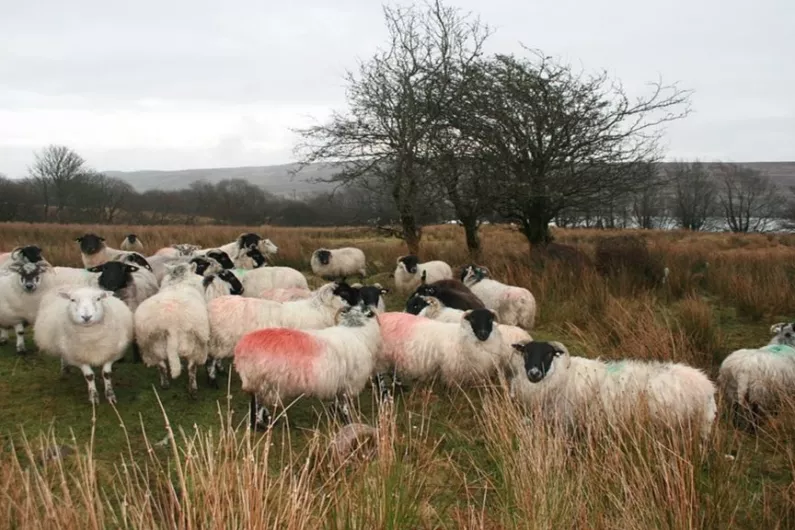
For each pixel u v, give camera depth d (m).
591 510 3.86
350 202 17.84
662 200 61.88
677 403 4.96
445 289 8.70
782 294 10.47
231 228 31.77
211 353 6.62
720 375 6.11
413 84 14.65
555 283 11.32
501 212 15.59
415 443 4.98
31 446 4.96
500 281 12.05
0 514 3.16
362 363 5.80
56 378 6.74
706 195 63.97
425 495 4.45
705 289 12.37
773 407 5.74
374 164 15.14
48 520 3.01
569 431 5.32
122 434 5.33
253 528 3.02
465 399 6.37
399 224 17.31
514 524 3.68
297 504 3.20
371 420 5.88
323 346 5.46
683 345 7.36
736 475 4.53
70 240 21.23
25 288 7.22
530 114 13.87
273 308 6.77
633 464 4.01
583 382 5.36
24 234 23.42
